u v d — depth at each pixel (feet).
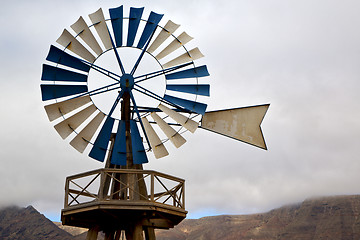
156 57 57.52
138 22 58.08
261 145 58.65
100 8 57.82
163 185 53.57
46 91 54.90
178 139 55.01
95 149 53.47
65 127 53.88
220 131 58.85
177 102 56.85
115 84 56.03
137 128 54.75
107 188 54.70
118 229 57.52
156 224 58.39
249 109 59.67
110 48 56.44
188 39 58.44
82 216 54.13
